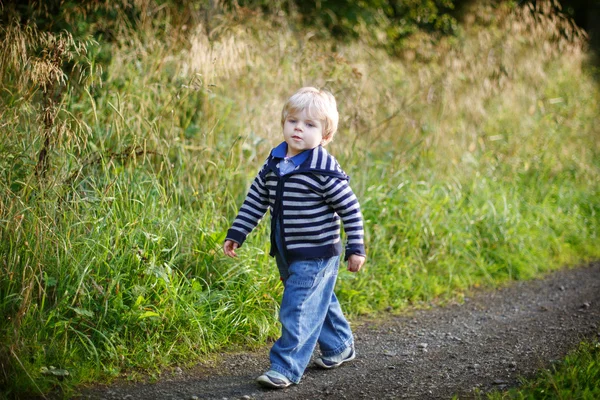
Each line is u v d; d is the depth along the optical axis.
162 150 5.71
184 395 4.01
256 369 4.43
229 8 8.58
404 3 13.02
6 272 4.33
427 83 8.91
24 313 4.19
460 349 4.90
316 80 7.53
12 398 3.77
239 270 5.20
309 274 4.08
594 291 6.42
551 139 9.60
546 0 10.49
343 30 11.15
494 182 8.25
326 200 4.09
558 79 10.73
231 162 6.09
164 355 4.43
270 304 5.17
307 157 4.10
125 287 4.75
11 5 6.25
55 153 5.03
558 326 5.36
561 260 7.45
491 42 10.14
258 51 7.50
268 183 4.19
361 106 7.46
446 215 7.14
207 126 6.51
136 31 7.12
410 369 4.49
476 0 11.28
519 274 6.92
